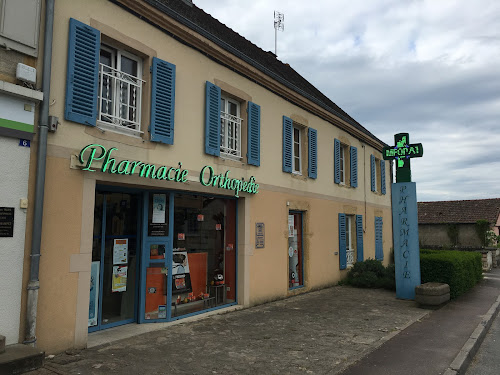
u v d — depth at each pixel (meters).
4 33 4.71
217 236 8.52
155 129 6.64
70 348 5.34
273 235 9.77
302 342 6.18
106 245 6.58
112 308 6.68
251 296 8.90
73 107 5.46
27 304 4.77
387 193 18.19
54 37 5.35
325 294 10.95
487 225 29.12
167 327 6.82
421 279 10.57
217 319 7.56
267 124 9.82
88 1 5.80
